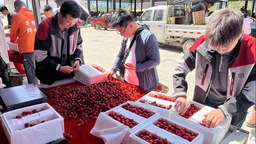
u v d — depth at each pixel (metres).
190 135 0.93
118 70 2.06
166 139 0.90
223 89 1.27
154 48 1.77
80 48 2.05
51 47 1.79
